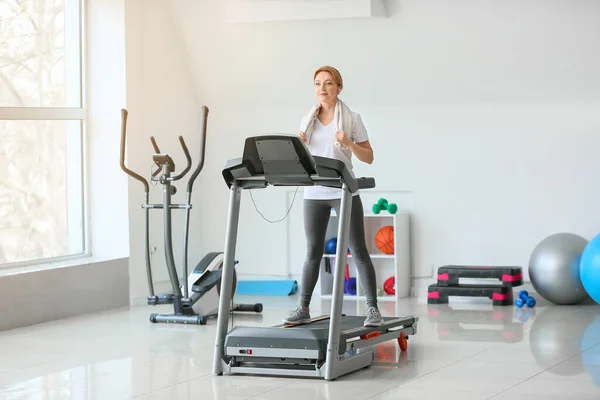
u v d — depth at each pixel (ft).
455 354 18.16
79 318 23.67
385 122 27.91
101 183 26.30
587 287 23.44
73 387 15.69
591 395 14.46
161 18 27.63
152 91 27.27
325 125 17.74
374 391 15.05
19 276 22.39
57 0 25.45
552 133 26.20
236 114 29.43
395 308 25.21
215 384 15.81
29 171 24.58
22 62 24.39
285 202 29.09
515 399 14.28
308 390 15.23
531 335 20.21
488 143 26.86
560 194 26.25
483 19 25.34
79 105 26.22
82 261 25.09
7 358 18.37
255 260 29.55
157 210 27.55
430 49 26.25
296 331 16.51
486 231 27.07
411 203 27.94
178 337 20.72
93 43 26.18
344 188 16.07
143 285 26.68
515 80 26.08
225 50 28.25
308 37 27.14
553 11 24.72
